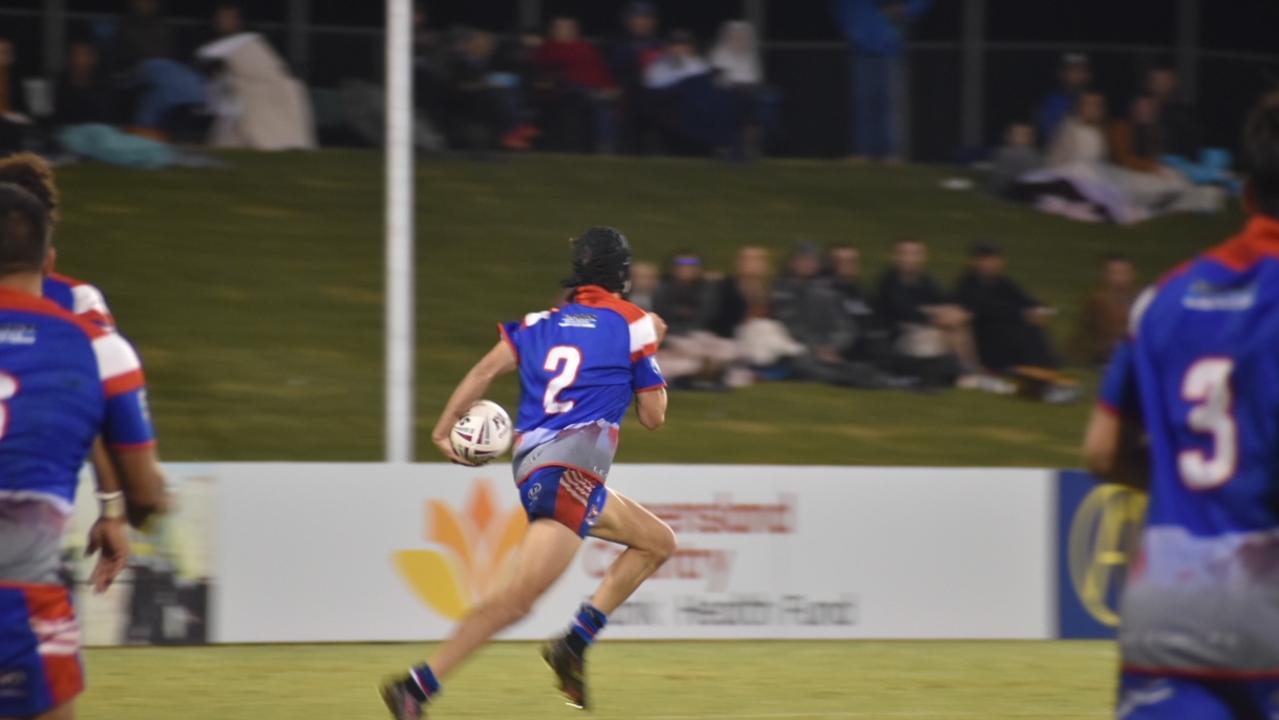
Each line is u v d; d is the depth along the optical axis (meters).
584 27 65.12
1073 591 28.89
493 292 50.25
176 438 40.91
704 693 22.92
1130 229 54.72
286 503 26.62
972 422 42.56
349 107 56.78
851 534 28.17
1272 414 9.30
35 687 10.62
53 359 10.88
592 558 27.31
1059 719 21.38
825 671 24.94
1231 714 9.42
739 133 57.41
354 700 21.95
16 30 55.72
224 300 48.16
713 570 27.64
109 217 50.88
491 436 19.48
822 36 64.94
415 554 26.97
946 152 59.91
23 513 10.61
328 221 52.84
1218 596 9.35
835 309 43.59
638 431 41.22
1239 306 9.52
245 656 25.53
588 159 57.09
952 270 52.62
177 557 26.25
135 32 52.84
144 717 20.67
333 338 46.91
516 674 24.25
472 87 55.16
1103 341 45.50
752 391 42.75
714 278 43.44
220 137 54.78
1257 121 9.87
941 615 28.42
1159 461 9.73
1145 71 60.28
